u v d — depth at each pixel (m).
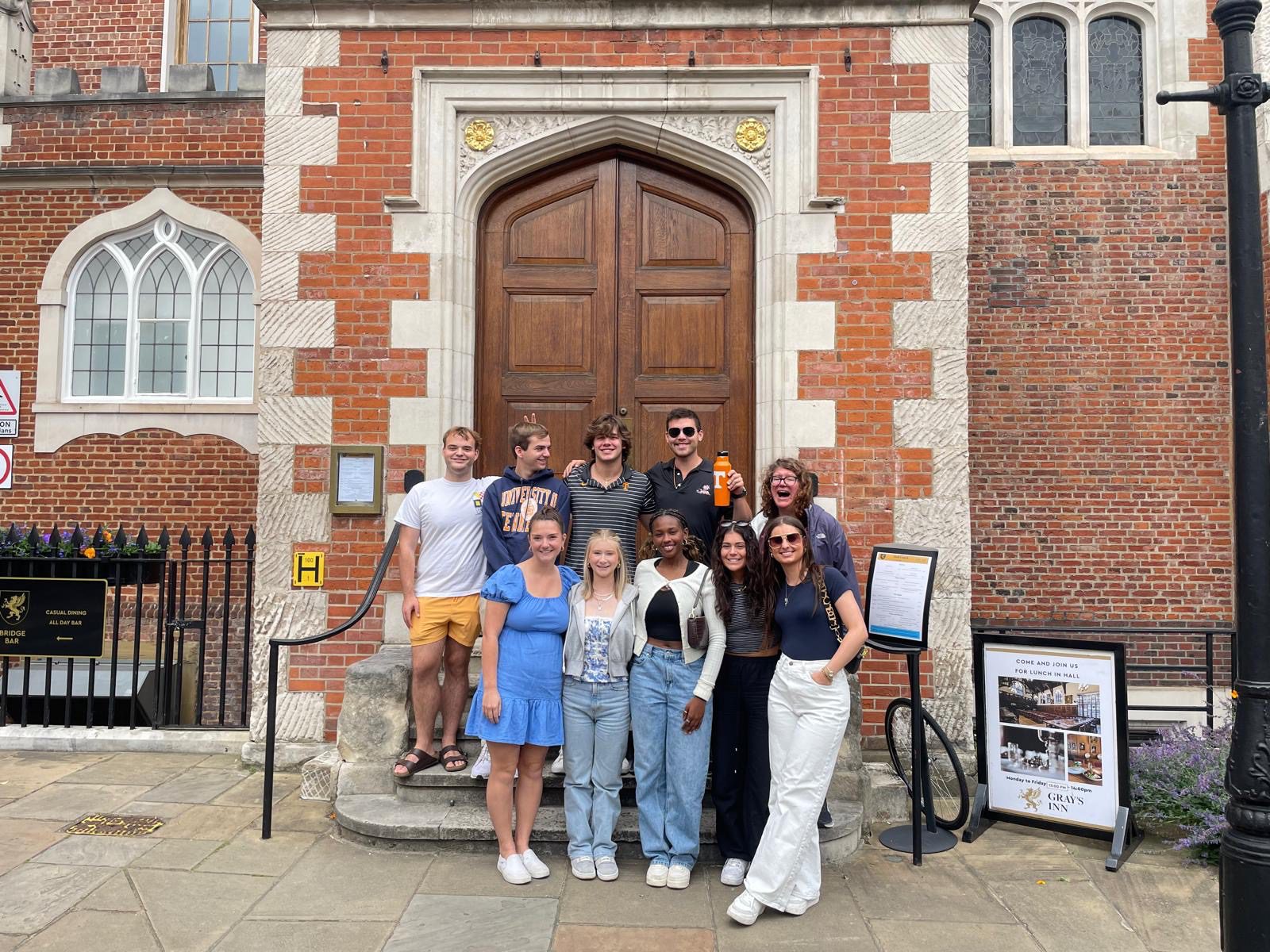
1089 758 4.38
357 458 5.42
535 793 3.87
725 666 3.86
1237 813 2.84
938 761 5.04
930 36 5.46
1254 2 3.00
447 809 4.28
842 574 3.98
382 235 5.52
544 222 5.82
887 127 5.45
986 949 3.30
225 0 10.44
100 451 8.66
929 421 5.33
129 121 8.85
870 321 5.39
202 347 8.87
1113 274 8.00
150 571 6.47
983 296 8.04
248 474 8.55
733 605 3.82
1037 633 7.12
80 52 10.12
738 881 3.77
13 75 9.15
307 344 5.48
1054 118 8.41
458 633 4.47
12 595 5.90
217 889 3.70
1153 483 7.88
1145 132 8.29
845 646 3.53
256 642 5.39
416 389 5.45
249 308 8.87
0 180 8.77
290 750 5.28
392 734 4.58
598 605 3.93
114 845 4.15
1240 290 2.98
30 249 8.82
